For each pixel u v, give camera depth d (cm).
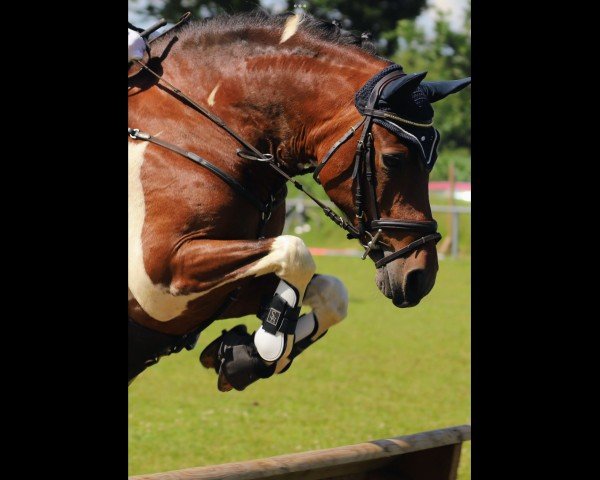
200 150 542
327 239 3612
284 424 1012
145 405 1090
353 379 1278
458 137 4103
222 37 568
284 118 555
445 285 2406
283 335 534
